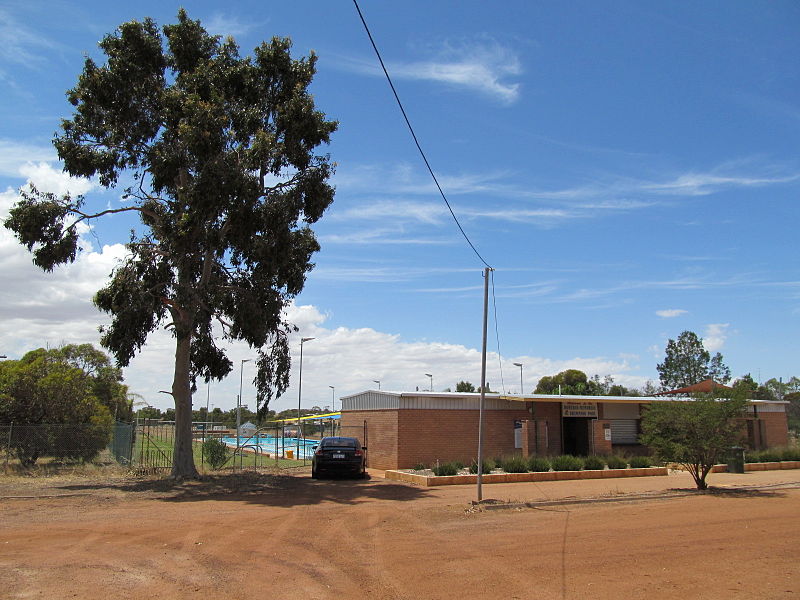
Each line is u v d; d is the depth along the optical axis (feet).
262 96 66.69
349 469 69.92
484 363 49.93
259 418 73.67
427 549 31.91
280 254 62.08
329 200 65.92
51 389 82.69
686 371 213.05
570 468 72.28
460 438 79.97
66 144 63.72
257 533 35.81
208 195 56.90
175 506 46.93
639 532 36.42
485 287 50.14
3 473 68.74
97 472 71.67
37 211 61.62
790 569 27.73
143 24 65.41
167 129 64.18
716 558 29.86
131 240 68.18
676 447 56.90
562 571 27.37
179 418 65.77
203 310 63.67
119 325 63.26
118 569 26.58
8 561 27.73
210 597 22.88
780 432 105.70
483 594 23.85
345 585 24.97
